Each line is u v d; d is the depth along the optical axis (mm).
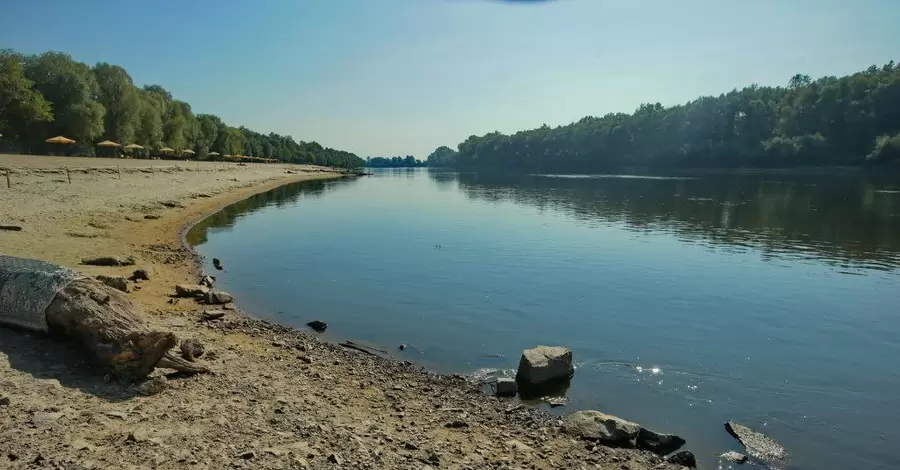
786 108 121625
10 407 6352
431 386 10461
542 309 16172
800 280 20328
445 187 89188
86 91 75938
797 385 11031
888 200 53219
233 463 5879
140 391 7512
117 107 85688
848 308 16641
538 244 27812
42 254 18031
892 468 8125
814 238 30391
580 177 126875
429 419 8789
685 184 87188
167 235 27219
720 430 9164
